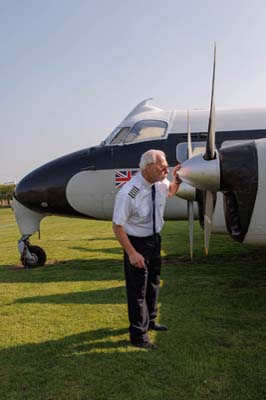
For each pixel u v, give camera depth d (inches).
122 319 182.7
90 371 131.9
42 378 128.4
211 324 171.3
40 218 339.9
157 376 126.5
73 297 225.0
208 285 240.4
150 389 118.6
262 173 171.9
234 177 173.5
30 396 117.5
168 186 159.9
